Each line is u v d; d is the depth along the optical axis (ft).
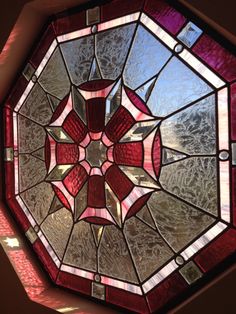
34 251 7.06
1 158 7.48
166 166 5.60
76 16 6.45
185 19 5.32
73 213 6.62
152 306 5.58
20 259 6.78
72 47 6.56
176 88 5.49
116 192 6.12
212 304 4.62
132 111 5.94
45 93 6.97
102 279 6.16
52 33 6.76
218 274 5.07
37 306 6.14
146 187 5.79
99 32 6.24
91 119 6.40
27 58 7.09
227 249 5.01
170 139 5.55
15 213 7.38
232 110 4.92
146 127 5.79
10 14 6.15
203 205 5.24
